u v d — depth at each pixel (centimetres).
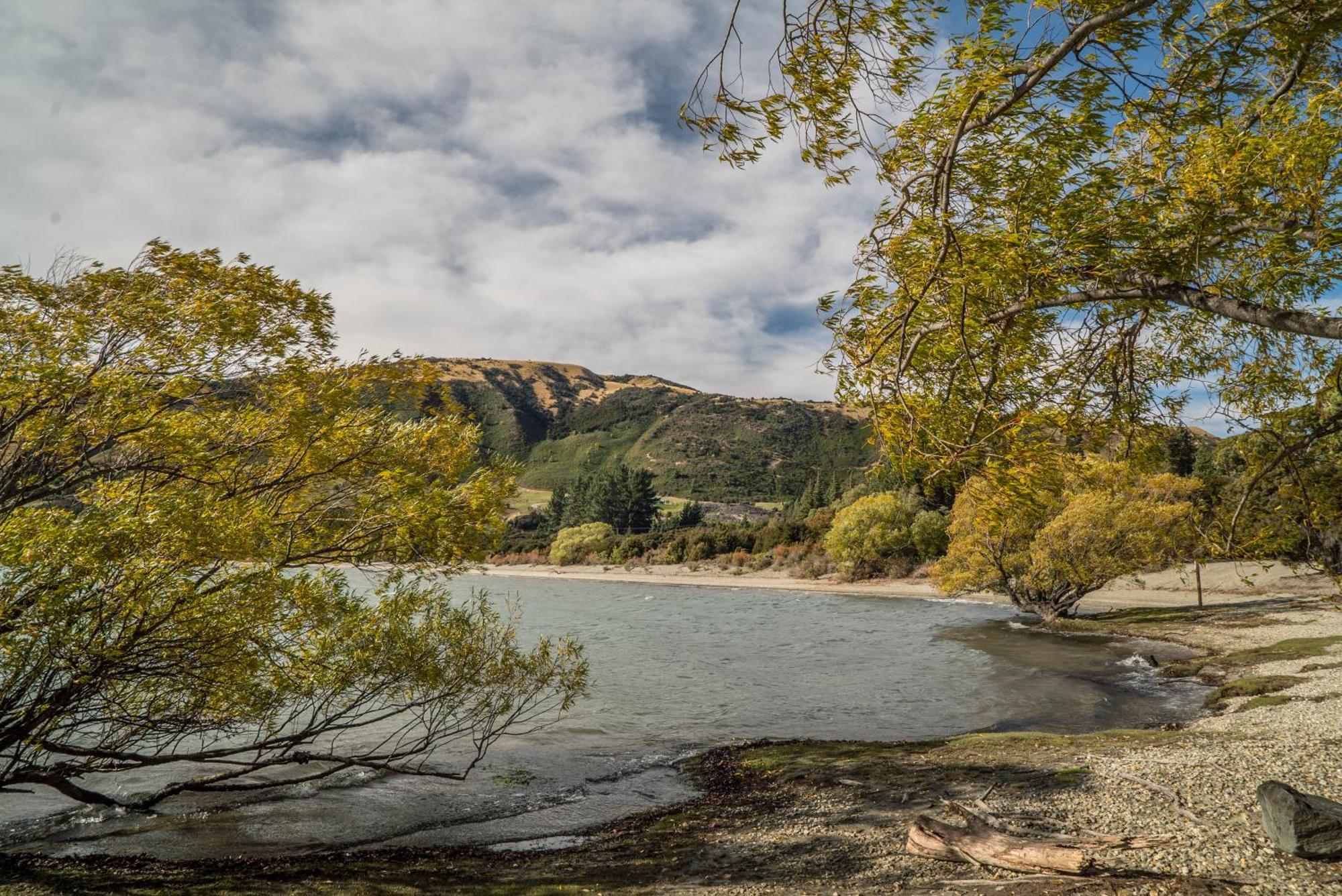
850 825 1050
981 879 782
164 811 1258
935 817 1016
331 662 985
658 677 2588
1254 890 671
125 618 816
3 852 1030
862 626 4078
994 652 3003
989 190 559
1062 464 538
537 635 3700
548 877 936
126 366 850
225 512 873
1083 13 496
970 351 571
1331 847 728
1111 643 3083
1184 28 503
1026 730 1805
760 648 3272
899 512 6769
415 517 970
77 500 892
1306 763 1088
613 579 8150
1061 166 539
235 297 912
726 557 8588
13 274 799
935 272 514
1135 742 1406
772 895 816
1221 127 537
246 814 1248
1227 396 831
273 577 891
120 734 973
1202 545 857
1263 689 1931
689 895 843
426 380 1074
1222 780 1038
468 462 1082
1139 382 784
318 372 977
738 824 1130
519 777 1480
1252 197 516
